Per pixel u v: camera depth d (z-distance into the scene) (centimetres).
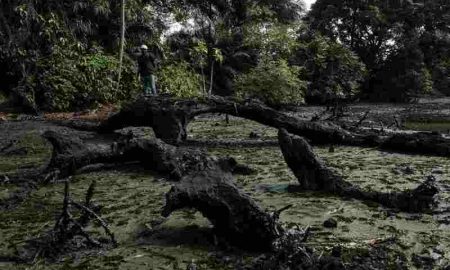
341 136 797
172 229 368
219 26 2158
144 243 342
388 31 2531
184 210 414
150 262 308
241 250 322
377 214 395
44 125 1141
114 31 1708
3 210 442
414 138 711
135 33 1744
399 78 2433
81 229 337
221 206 325
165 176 570
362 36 2634
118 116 855
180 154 590
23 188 521
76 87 1477
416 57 2464
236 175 562
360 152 725
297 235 326
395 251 312
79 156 574
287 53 2202
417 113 1686
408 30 2578
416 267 289
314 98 2305
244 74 1978
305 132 807
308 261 286
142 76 1361
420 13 2578
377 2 2588
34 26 1477
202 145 824
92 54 1545
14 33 1455
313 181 484
